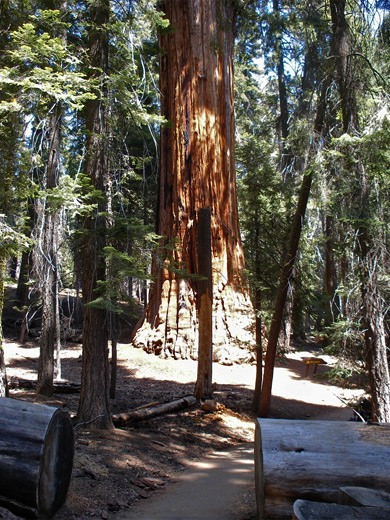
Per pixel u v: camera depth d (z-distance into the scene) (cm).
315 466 496
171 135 2314
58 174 1062
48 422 571
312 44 1394
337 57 1240
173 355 2158
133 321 2953
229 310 2195
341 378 1255
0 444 549
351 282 1181
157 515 639
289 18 2411
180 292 2228
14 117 891
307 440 516
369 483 483
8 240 922
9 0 987
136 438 1065
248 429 1390
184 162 2275
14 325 2711
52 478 585
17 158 933
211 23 2292
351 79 1217
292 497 492
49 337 1396
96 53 1044
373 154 1070
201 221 1541
